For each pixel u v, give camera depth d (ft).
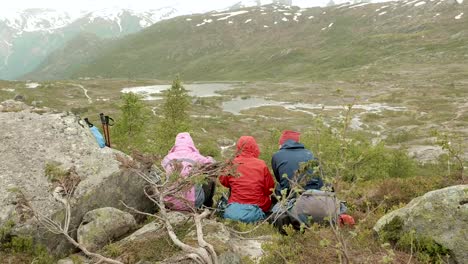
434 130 37.06
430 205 20.94
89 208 24.13
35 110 31.86
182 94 91.71
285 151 26.35
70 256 21.20
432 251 19.85
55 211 22.57
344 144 17.02
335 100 330.34
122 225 23.22
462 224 19.62
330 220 16.10
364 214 28.17
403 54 591.78
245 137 27.76
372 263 19.08
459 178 35.70
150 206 28.32
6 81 479.82
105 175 25.48
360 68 561.02
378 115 248.93
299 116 272.72
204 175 20.17
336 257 19.93
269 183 27.02
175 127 77.66
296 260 19.67
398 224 22.04
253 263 19.63
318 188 24.84
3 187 23.66
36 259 20.58
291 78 581.94
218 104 349.41
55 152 27.04
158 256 18.35
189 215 21.84
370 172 61.11
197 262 15.98
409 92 336.29
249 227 24.58
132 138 72.54
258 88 451.94
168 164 23.99
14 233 21.40
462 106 259.39
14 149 26.71
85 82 510.99
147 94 410.52
